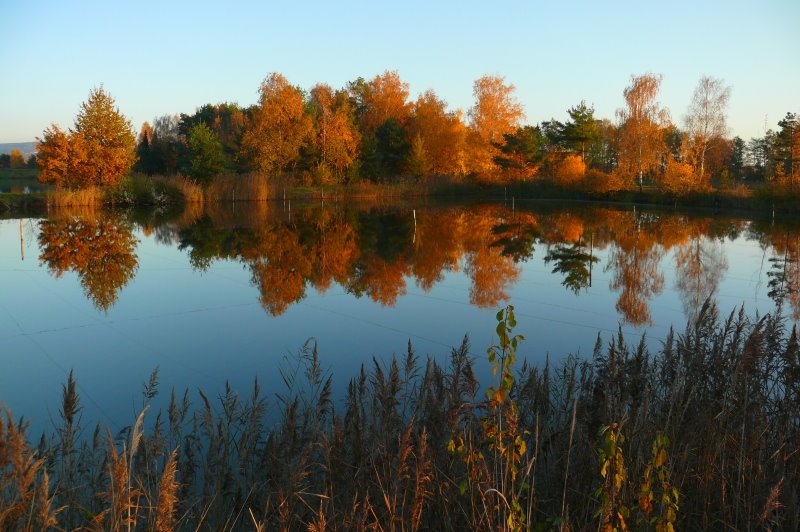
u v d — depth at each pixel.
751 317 10.64
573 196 50.81
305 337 9.56
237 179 47.47
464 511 3.78
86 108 39.62
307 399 6.73
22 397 7.02
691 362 5.14
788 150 43.03
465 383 4.55
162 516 3.07
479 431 4.39
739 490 4.04
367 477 4.13
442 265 16.84
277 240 22.77
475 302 12.11
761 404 4.64
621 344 5.12
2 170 87.00
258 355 8.62
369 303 12.04
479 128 58.50
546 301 12.22
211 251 19.73
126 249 20.17
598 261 17.67
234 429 5.68
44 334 9.66
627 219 32.78
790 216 34.66
